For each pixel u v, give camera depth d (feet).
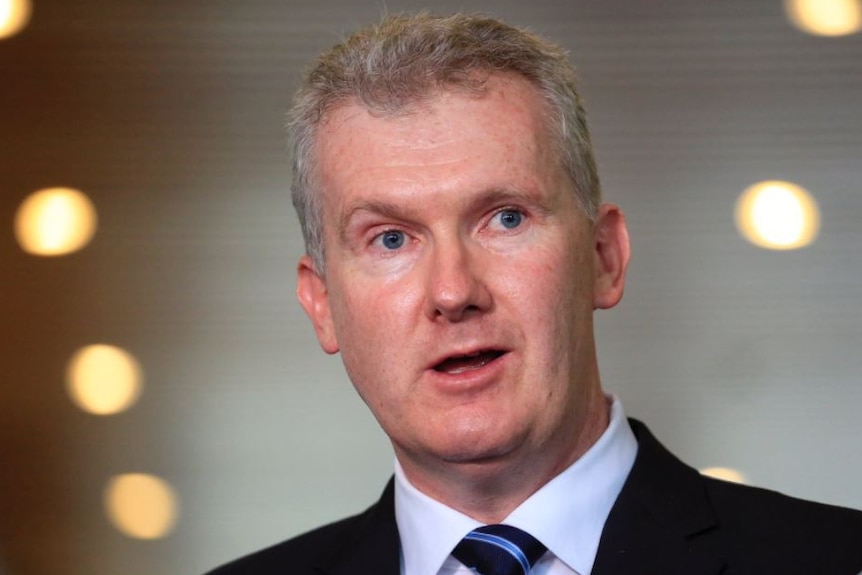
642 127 33.65
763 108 33.50
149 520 33.73
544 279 15.20
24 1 34.76
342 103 15.75
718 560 15.58
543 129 15.65
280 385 34.04
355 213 15.46
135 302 34.32
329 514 33.63
